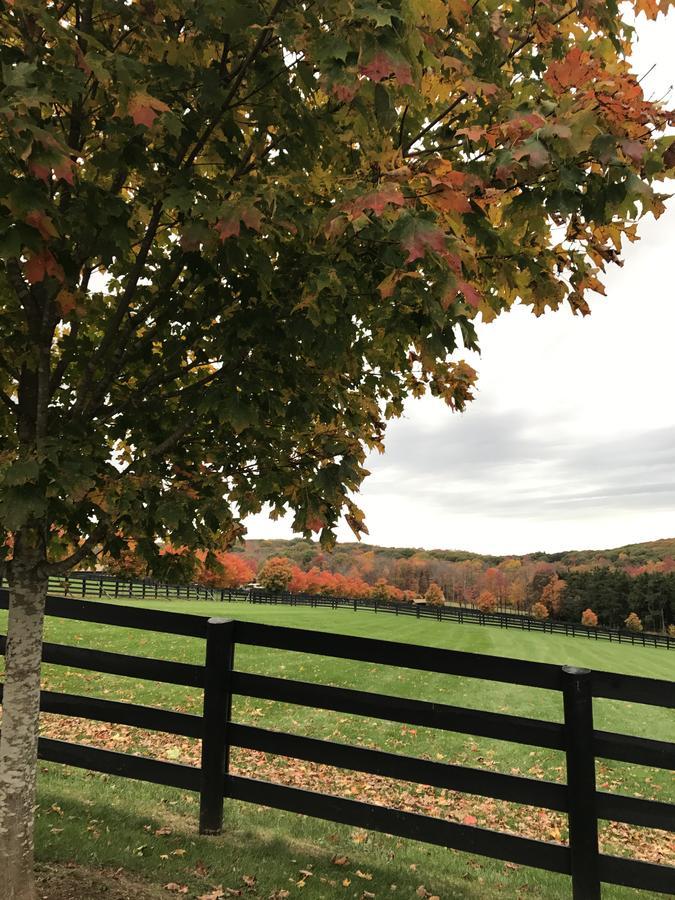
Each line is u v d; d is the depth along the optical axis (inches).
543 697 488.1
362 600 2130.9
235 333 100.0
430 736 334.0
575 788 122.1
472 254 71.0
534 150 71.9
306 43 72.2
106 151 87.0
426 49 71.2
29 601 104.6
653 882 118.3
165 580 134.6
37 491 84.1
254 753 274.2
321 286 82.3
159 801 173.2
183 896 115.2
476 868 155.5
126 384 130.6
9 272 93.3
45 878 115.9
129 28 87.5
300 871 131.0
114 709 148.6
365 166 89.7
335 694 137.6
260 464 117.6
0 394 108.0
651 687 123.6
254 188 84.0
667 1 90.8
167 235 115.8
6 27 74.8
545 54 97.3
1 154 70.4
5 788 100.2
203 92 81.9
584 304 110.6
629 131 77.0
